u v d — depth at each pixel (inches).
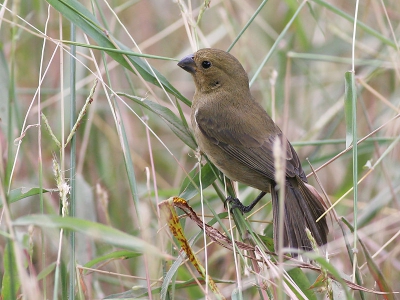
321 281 299.4
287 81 457.1
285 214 353.7
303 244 344.5
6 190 274.5
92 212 416.8
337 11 394.3
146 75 360.2
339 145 521.7
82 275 331.3
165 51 579.5
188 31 382.3
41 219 236.8
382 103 524.7
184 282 328.8
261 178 384.2
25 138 453.4
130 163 312.3
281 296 232.1
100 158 485.4
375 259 413.4
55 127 474.3
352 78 320.2
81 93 476.1
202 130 390.3
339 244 354.3
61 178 277.9
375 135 490.9
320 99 535.8
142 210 256.8
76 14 337.7
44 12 482.9
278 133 391.9
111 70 524.4
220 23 576.4
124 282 412.2
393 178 471.2
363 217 437.1
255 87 549.3
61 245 283.3
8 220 241.9
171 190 421.7
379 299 413.7
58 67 490.3
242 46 512.4
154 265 273.6
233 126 386.9
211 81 403.9
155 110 355.9
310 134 478.0
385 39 396.5
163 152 539.5
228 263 430.9
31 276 269.1
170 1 586.6
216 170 388.8
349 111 327.9
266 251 317.1
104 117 522.0
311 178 512.7
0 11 320.2
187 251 295.9
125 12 569.6
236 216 352.8
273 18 585.9
